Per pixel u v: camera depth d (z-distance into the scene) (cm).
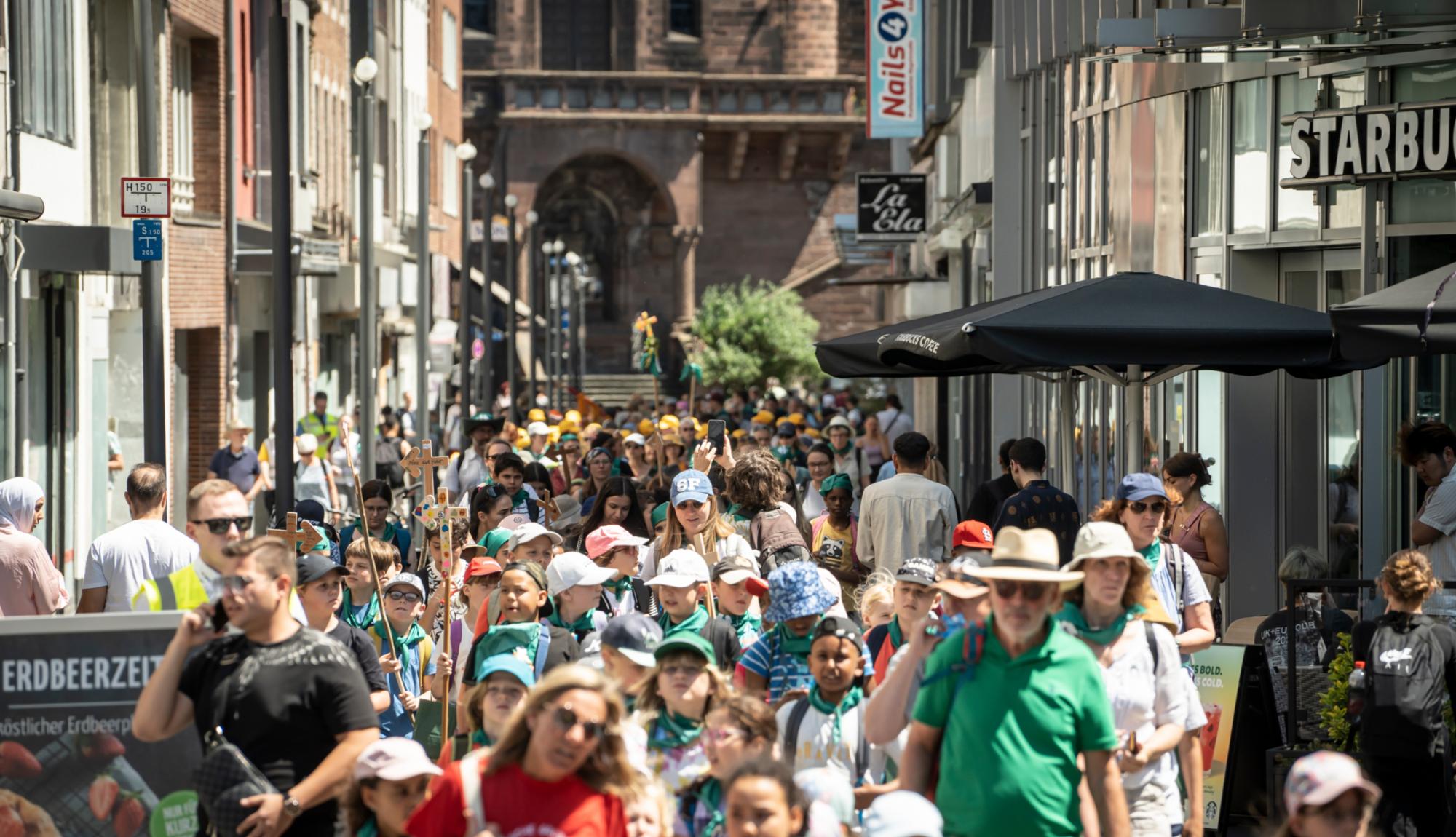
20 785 1978
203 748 1878
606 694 1692
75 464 6600
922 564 2359
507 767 1700
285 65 4841
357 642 2545
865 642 2553
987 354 2914
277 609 1888
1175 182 4759
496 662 2150
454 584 3284
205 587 2453
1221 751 2903
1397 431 3856
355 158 12638
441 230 15238
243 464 7069
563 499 4709
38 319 6206
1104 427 5588
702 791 1925
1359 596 2753
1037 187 6725
